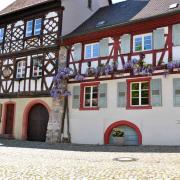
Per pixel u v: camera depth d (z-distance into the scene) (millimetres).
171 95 13891
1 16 21797
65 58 18078
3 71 21031
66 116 17328
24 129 19094
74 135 16766
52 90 17672
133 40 15711
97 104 16375
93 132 16109
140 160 8961
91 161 8945
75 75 17328
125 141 15141
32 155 10492
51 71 18531
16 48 20797
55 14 19219
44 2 19391
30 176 6703
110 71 15898
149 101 14586
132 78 15203
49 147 13664
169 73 14047
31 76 19422
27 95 19312
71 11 19812
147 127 14359
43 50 19203
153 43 14906
